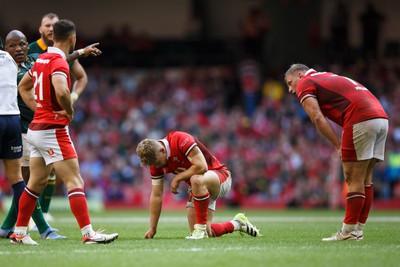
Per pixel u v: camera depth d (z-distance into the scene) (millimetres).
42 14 123938
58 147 30312
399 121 98188
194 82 112875
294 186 87812
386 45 118875
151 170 33750
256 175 89000
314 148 92062
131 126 102062
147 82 113562
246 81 109500
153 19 124312
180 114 105000
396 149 89938
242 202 88062
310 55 116312
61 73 29984
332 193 85750
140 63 118750
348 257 25750
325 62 114562
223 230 34344
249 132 99625
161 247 28922
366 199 32969
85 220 30531
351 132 31547
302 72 33500
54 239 34375
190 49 119562
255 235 35156
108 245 29859
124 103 108188
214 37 121812
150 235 34219
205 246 29344
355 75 110000
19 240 31359
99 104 107875
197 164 32312
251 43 114000
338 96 32000
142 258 25375
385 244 30562
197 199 32656
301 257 25672
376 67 112250
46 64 30438
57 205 73938
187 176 32469
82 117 105062
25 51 36188
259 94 109750
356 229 32406
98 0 124438
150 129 101625
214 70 116375
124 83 113500
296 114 101750
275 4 117062
